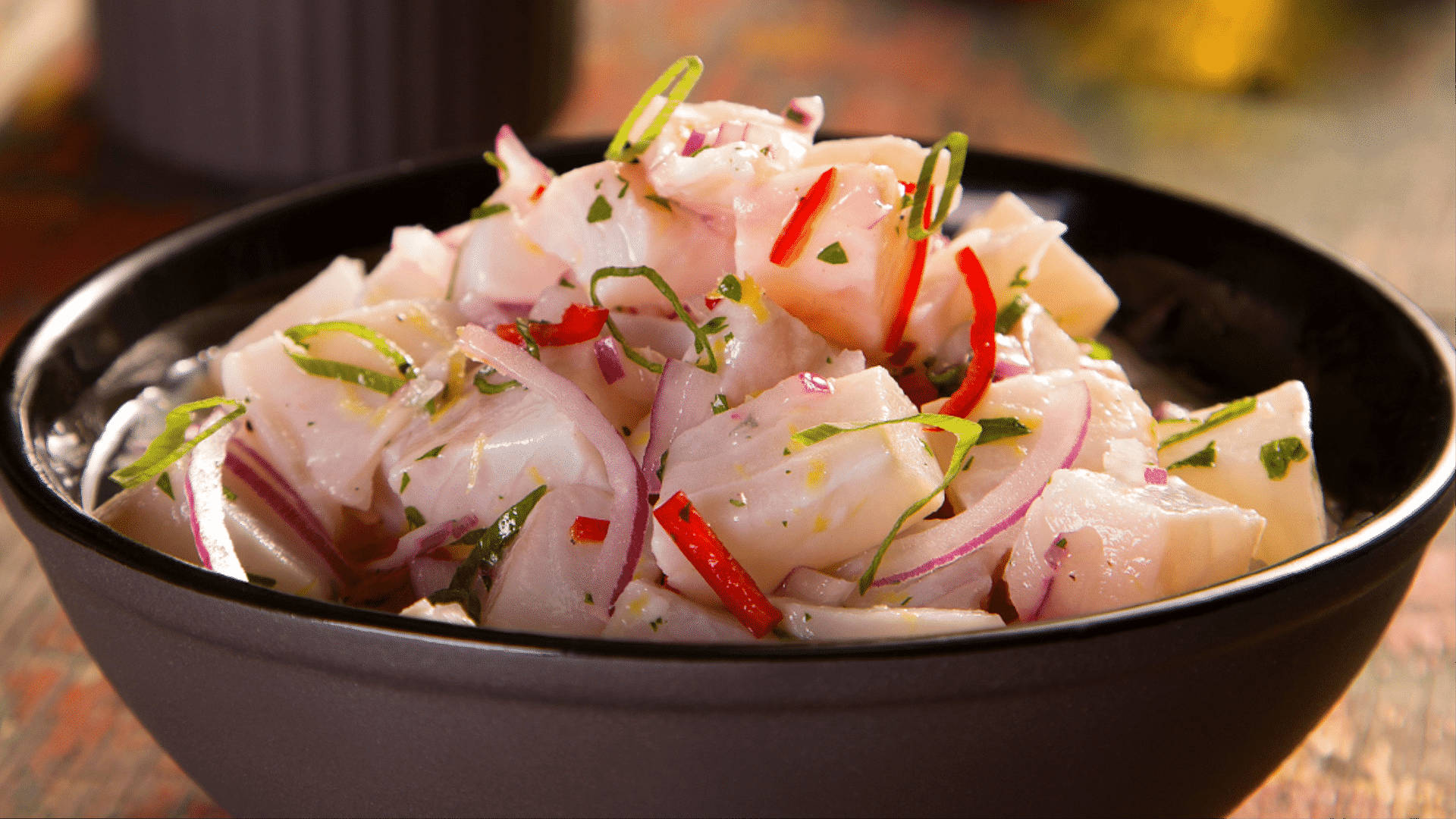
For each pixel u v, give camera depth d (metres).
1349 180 0.68
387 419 0.33
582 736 0.28
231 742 0.29
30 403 0.33
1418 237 0.61
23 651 0.39
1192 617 0.28
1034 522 0.31
